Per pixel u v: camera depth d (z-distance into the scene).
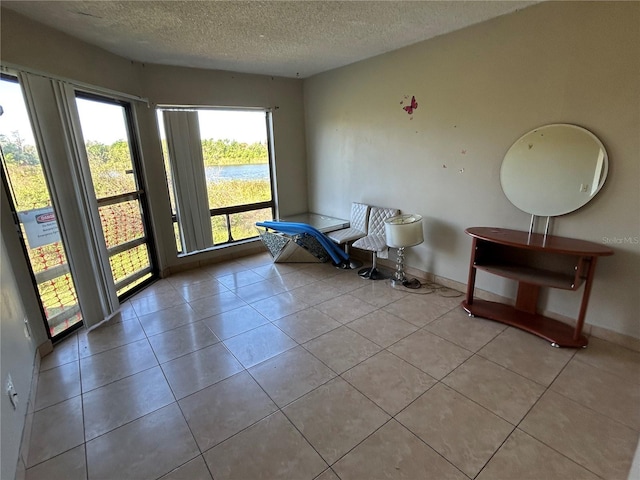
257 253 4.72
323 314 2.93
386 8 2.29
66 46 2.54
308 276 3.84
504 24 2.53
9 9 2.11
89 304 2.73
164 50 3.04
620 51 2.07
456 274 3.31
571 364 2.17
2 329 1.70
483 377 2.07
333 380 2.09
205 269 4.13
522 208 2.66
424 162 3.35
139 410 1.89
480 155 2.88
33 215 2.36
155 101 3.56
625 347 2.33
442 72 3.00
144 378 2.15
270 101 4.37
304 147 4.83
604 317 2.41
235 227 4.57
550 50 2.35
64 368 2.27
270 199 4.80
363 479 1.46
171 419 1.82
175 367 2.26
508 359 2.24
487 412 1.80
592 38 2.16
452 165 3.11
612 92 2.14
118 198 3.23
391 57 3.39
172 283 3.70
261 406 1.89
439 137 3.16
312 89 4.46
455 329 2.63
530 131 2.53
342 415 1.81
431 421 1.75
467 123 2.92
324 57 3.49
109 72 3.01
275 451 1.61
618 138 2.16
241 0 2.07
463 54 2.82
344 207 4.45
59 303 2.61
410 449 1.60
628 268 2.25
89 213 2.70
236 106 4.11
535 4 2.35
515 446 1.60
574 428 1.68
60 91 2.44
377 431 1.70
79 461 1.59
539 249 2.26
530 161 2.56
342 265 4.10
